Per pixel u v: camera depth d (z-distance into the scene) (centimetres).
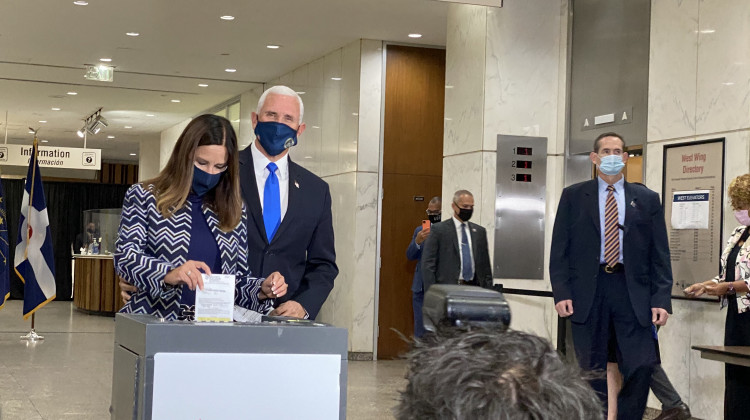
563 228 514
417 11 999
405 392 57
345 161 1173
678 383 686
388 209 1145
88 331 1433
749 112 632
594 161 509
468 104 870
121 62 1388
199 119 284
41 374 912
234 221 290
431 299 68
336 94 1216
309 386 202
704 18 677
